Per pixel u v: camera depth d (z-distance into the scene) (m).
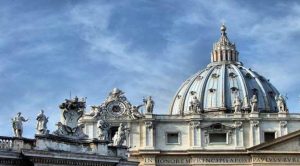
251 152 112.06
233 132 114.81
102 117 111.88
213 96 169.88
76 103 67.12
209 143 114.25
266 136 115.19
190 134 114.25
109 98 113.62
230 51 182.38
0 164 58.12
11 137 59.84
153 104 114.62
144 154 111.88
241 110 125.94
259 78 174.00
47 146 62.34
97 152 66.88
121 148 70.44
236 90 168.88
